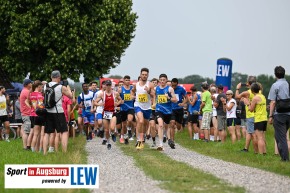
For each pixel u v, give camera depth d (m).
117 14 87.81
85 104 46.25
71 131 50.28
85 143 43.12
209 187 19.94
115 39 87.56
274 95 28.30
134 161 28.45
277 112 28.22
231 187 19.84
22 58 84.88
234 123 40.44
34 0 81.19
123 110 40.16
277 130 28.22
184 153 33.28
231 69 55.53
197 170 24.56
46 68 83.12
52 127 30.20
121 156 31.20
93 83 46.56
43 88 32.09
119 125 41.28
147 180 21.70
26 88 34.25
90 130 46.41
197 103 46.69
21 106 34.66
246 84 33.31
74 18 82.19
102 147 38.28
